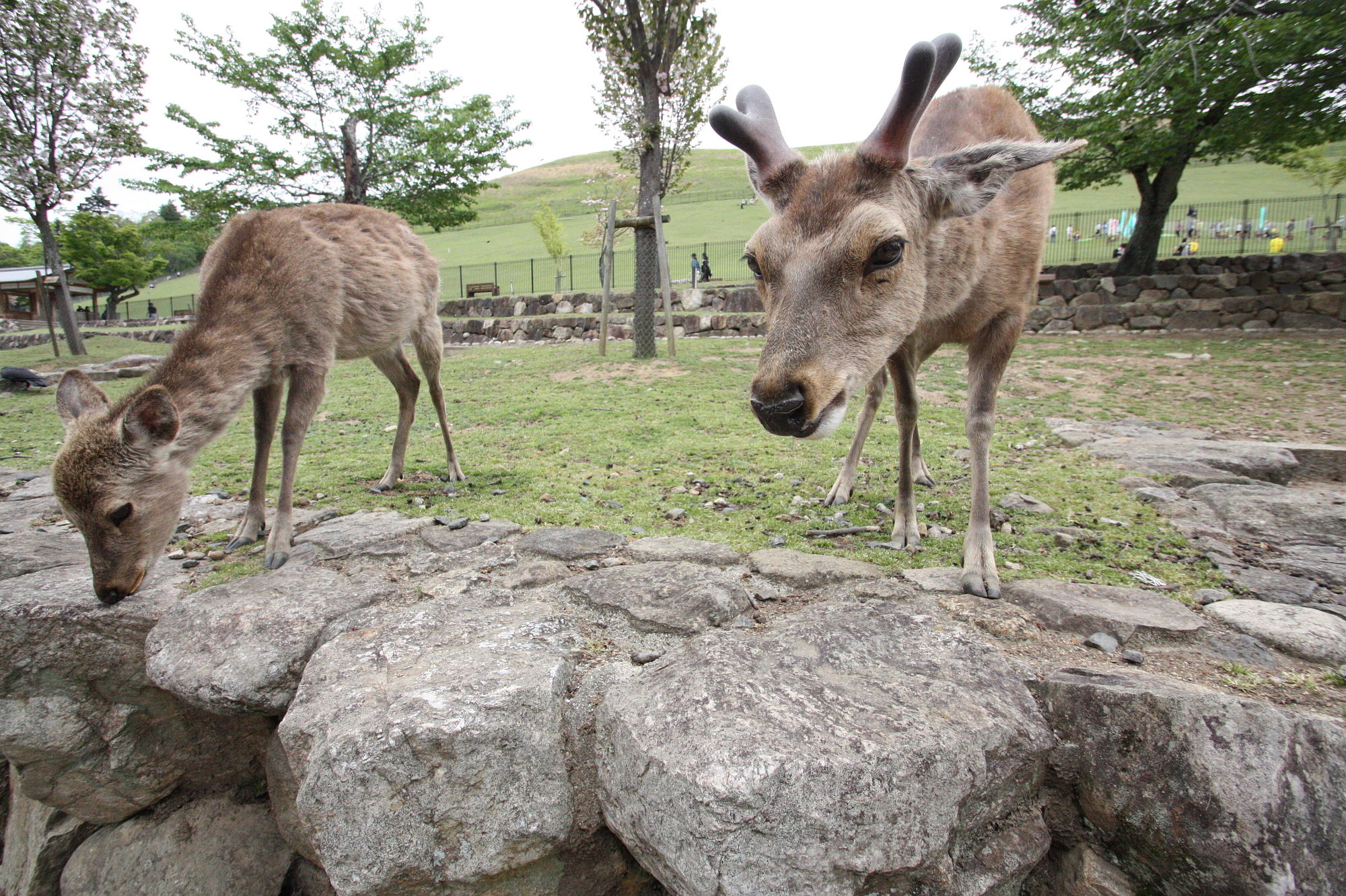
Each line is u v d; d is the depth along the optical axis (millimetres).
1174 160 14211
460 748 2293
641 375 9875
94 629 3279
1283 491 4375
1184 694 2117
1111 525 3938
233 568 3701
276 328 3822
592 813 2439
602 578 3258
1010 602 2959
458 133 22328
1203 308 13445
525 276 33906
